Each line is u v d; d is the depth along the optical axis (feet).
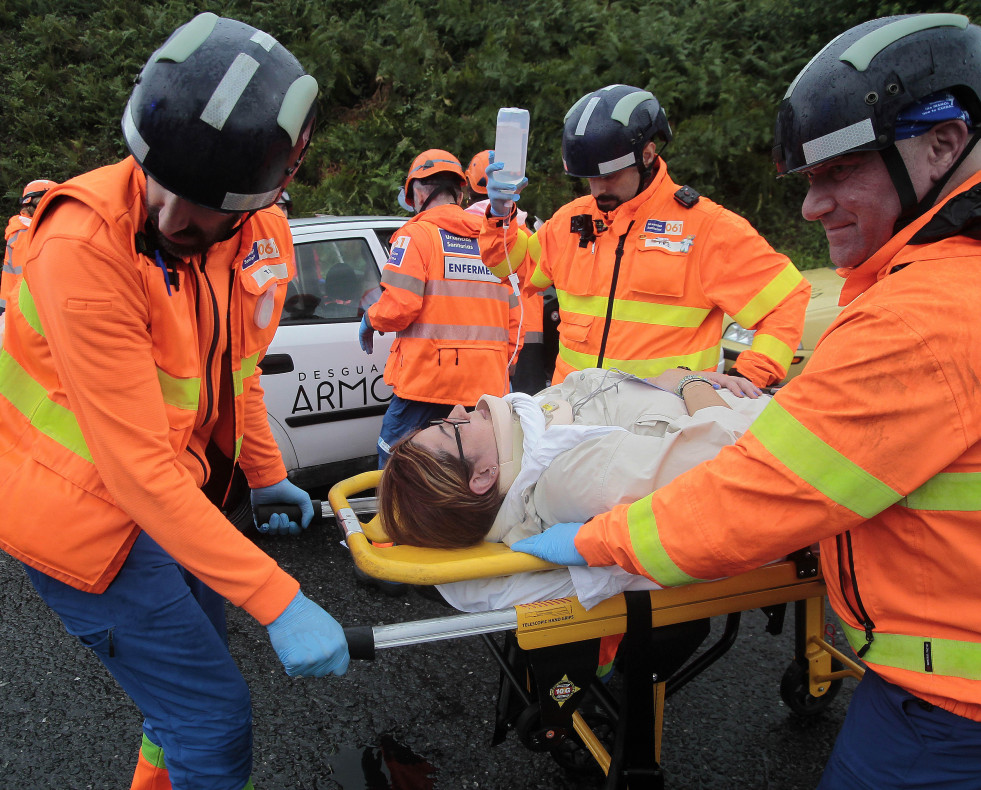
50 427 4.65
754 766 7.53
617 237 8.20
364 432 12.42
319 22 33.24
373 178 28.73
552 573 5.55
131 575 4.85
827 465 3.69
